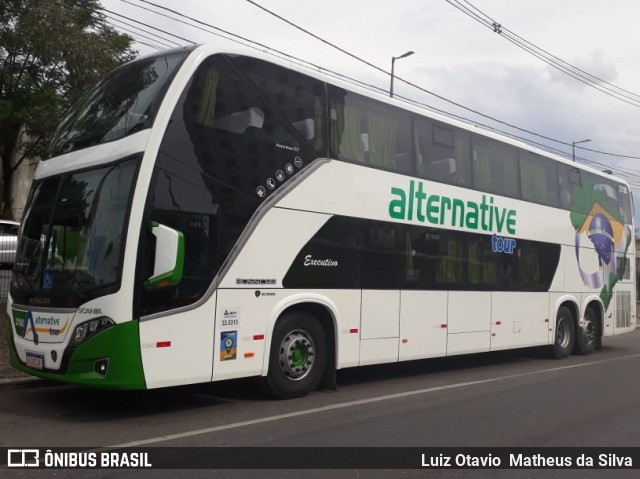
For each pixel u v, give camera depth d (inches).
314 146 333.4
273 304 306.7
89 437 241.4
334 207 339.6
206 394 331.0
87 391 334.3
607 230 622.8
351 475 204.8
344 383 382.9
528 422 287.7
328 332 342.0
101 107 306.3
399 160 384.8
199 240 278.7
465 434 261.9
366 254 356.5
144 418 274.7
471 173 442.9
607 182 634.2
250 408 298.0
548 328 521.3
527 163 507.8
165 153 269.7
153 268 260.4
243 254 294.8
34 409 289.9
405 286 380.8
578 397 354.6
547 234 523.2
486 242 452.8
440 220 411.2
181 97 278.4
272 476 201.0
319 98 339.9
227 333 286.7
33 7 591.8
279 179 313.6
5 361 373.4
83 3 641.0
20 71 637.9
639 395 365.1
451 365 487.8
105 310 255.4
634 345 724.7
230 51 301.0
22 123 666.2
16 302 295.0
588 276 582.9
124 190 266.1
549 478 211.0
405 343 379.9
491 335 451.8
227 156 292.7
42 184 308.5
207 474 201.2
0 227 598.9
